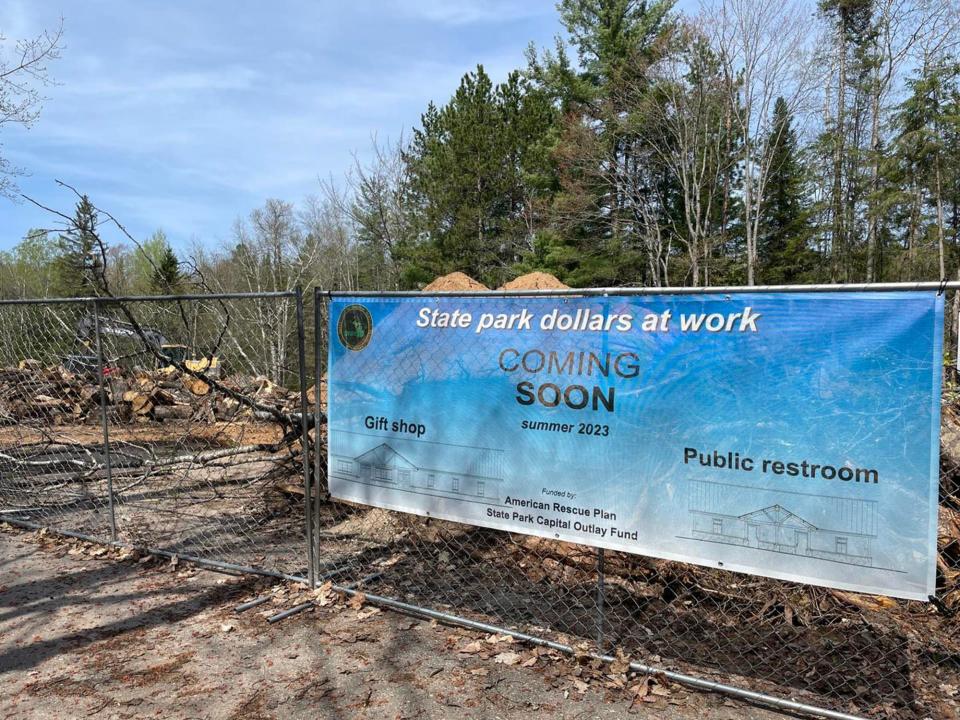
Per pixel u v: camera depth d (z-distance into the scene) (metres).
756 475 2.96
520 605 4.21
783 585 4.10
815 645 3.70
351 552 5.18
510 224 31.56
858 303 2.76
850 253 29.61
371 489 4.05
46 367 8.20
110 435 9.22
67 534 5.60
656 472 3.18
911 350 2.68
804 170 30.83
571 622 3.96
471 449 3.67
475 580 4.60
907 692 3.27
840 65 30.05
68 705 3.08
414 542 5.30
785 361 2.89
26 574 4.77
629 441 3.23
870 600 4.15
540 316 3.45
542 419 3.46
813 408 2.85
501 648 3.62
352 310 4.08
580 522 3.37
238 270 35.19
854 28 30.45
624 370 3.24
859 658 3.57
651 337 3.17
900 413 2.71
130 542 5.34
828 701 3.15
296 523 5.96
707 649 3.65
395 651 3.59
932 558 2.67
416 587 4.50
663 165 29.41
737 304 2.97
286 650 3.60
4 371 7.29
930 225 28.48
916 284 2.65
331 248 35.19
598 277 29.16
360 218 35.69
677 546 3.14
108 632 3.84
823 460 2.83
